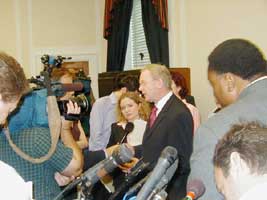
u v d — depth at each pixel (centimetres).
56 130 144
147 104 320
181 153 241
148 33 529
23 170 144
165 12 497
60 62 178
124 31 585
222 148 91
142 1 535
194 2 457
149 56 540
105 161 126
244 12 392
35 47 648
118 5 586
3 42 637
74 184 126
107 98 388
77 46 668
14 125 144
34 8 648
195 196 118
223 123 137
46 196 146
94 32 675
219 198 130
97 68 675
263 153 84
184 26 474
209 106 439
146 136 264
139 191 112
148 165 138
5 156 145
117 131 319
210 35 436
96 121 382
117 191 140
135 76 388
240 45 147
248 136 89
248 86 146
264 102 141
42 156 144
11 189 100
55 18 657
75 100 159
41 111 146
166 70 276
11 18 639
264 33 370
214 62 150
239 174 85
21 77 115
